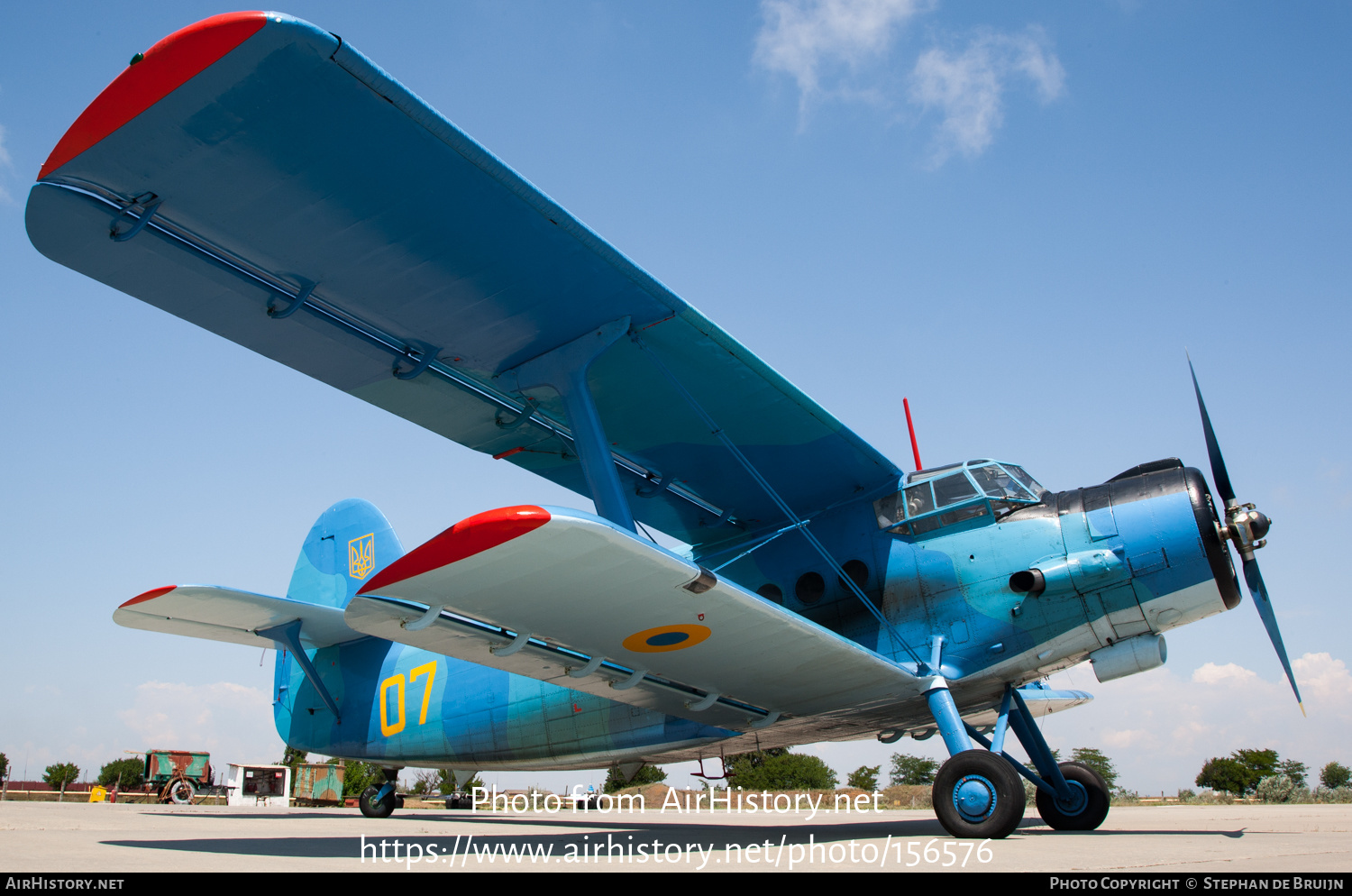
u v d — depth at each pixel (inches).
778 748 441.1
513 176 252.2
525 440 393.1
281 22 202.2
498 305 309.0
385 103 224.5
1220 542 306.8
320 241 275.4
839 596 362.3
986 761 272.8
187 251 277.0
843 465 374.9
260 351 328.5
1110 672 318.7
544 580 235.3
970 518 342.0
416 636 264.8
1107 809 341.1
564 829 409.7
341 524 581.6
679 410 360.2
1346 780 1958.7
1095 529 316.2
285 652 580.4
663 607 256.2
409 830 398.6
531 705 455.2
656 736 414.0
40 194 250.1
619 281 296.8
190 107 222.5
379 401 363.9
